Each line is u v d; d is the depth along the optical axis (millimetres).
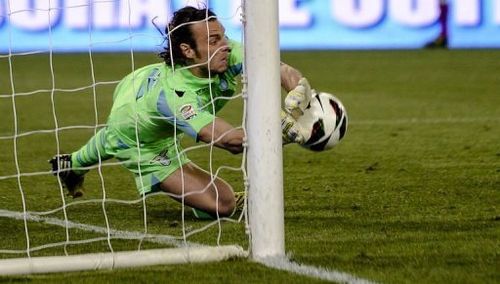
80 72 62031
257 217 15469
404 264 15070
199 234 17906
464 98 48000
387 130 36406
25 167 28578
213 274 14594
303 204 21297
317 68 64875
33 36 74625
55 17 74250
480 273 14453
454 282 13977
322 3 79812
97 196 23062
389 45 80312
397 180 24750
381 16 80250
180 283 14125
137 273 14711
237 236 17609
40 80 57375
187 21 17719
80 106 45750
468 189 23078
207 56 17672
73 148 32656
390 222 18844
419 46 80375
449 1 79562
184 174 18875
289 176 25891
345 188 23578
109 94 50906
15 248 17016
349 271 14656
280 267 14953
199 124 17344
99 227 18922
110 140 19203
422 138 34000
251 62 15250
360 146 32094
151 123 18344
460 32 80188
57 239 17812
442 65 66312
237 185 24547
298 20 80000
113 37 73812
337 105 17828
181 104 17500
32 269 14625
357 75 60344
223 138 17188
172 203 21625
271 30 15219
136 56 73062
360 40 80312
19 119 40844
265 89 15234
